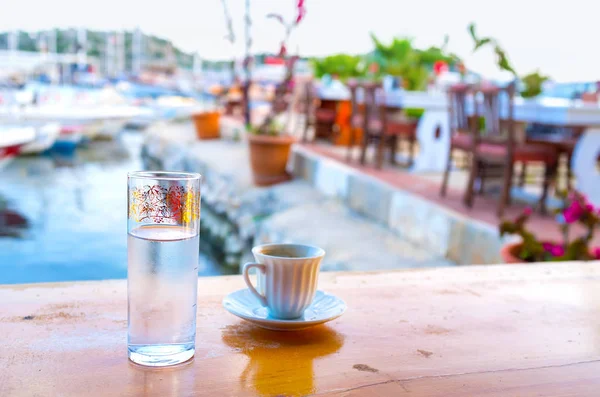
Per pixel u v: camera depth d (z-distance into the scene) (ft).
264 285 2.66
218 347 2.38
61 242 13.74
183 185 2.14
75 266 12.15
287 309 2.62
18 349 2.27
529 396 2.10
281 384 2.08
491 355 2.44
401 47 24.30
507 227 8.21
